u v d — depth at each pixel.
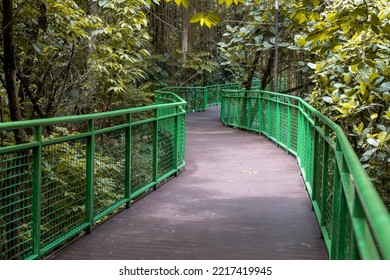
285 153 10.51
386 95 6.01
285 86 16.94
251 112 14.71
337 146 3.64
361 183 1.81
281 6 13.13
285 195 6.62
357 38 6.30
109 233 4.90
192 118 19.97
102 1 7.69
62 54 7.14
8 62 5.07
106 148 5.44
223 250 4.39
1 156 3.56
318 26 5.31
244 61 15.78
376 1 6.38
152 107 6.60
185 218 5.48
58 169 4.48
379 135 5.43
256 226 5.16
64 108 8.11
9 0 5.05
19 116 5.20
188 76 24.08
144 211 5.79
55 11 6.59
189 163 9.27
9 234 3.70
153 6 17.56
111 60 7.96
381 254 1.34
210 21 4.71
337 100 6.78
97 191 5.24
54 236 4.30
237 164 9.14
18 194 3.73
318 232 4.95
